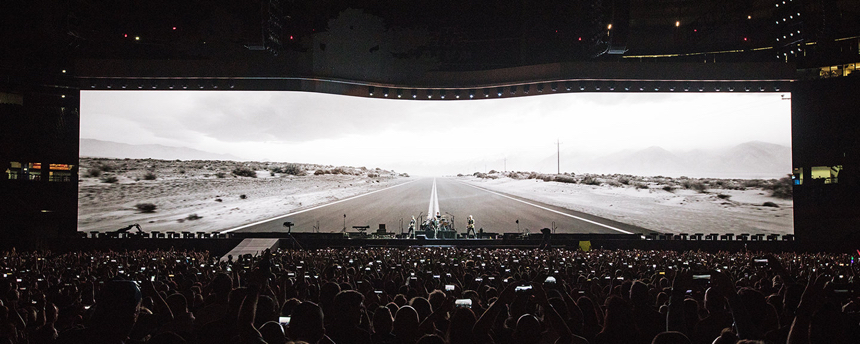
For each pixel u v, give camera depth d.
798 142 33.97
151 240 31.39
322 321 3.27
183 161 39.59
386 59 34.78
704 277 8.01
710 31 34.94
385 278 9.32
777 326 4.04
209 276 11.38
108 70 33.06
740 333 3.13
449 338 3.42
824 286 3.57
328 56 33.72
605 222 36.47
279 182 41.53
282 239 31.56
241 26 31.62
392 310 5.08
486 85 34.50
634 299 3.77
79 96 35.19
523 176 43.97
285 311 4.96
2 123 33.31
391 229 37.16
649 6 35.59
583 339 3.29
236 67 33.31
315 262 15.45
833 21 30.94
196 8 33.06
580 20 34.38
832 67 33.28
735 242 31.25
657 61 33.41
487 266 13.14
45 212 34.25
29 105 33.97
